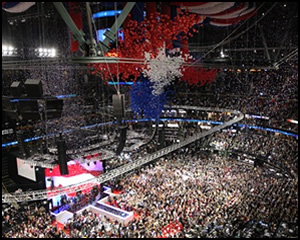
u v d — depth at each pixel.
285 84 38.22
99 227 23.25
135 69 20.98
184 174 32.03
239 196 25.11
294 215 19.95
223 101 45.91
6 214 25.67
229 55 39.88
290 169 30.03
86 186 19.17
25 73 26.83
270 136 39.12
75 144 32.75
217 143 42.44
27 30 31.08
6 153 32.28
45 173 29.62
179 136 46.19
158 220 22.95
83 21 20.36
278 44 35.44
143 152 39.47
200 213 22.80
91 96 29.62
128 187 30.59
